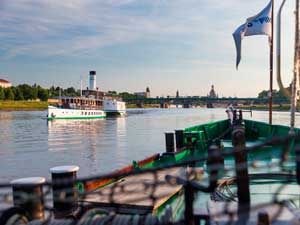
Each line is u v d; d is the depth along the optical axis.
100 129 52.38
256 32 14.34
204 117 100.38
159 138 38.69
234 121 14.62
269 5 14.48
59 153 26.66
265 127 18.03
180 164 2.91
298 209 4.23
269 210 4.12
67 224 4.00
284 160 2.68
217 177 3.13
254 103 136.62
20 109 147.25
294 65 7.80
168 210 4.13
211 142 15.34
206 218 4.26
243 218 3.83
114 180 8.16
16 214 4.25
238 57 14.04
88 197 6.28
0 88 156.12
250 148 2.72
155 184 3.22
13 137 39.69
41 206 4.57
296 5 7.66
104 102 88.06
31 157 24.64
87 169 19.88
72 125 60.59
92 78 84.38
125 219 4.05
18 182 4.57
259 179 7.30
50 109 68.12
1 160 23.33
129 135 42.53
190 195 3.88
